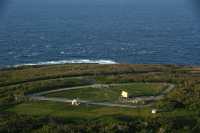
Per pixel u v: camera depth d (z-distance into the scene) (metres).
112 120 73.81
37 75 111.31
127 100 85.75
